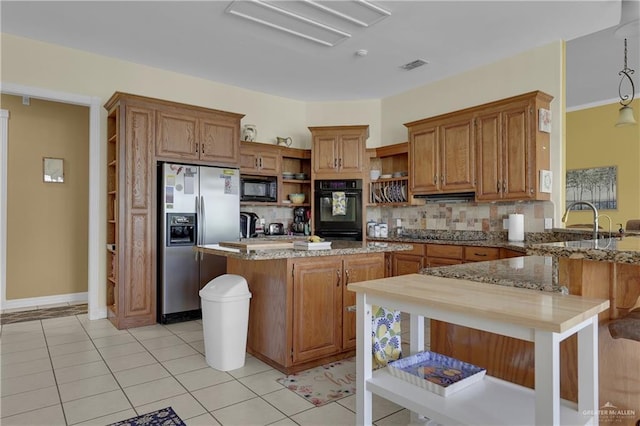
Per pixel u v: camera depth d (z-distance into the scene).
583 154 6.29
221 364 2.72
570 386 1.50
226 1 3.11
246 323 2.82
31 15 3.31
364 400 1.57
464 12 3.29
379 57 4.23
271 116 5.51
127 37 3.73
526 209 4.18
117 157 3.78
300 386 2.48
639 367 1.55
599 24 3.53
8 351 3.11
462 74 4.71
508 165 3.98
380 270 3.17
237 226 4.34
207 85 4.89
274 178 5.19
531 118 3.83
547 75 3.96
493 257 3.87
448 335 1.91
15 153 4.72
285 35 3.70
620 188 5.90
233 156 4.40
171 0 3.09
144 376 2.62
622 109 4.12
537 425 1.12
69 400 2.28
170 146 3.99
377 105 5.75
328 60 4.31
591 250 1.36
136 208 3.81
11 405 2.22
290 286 2.66
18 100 4.75
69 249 5.06
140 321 3.82
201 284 4.09
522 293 1.46
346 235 5.22
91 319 4.07
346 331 2.96
